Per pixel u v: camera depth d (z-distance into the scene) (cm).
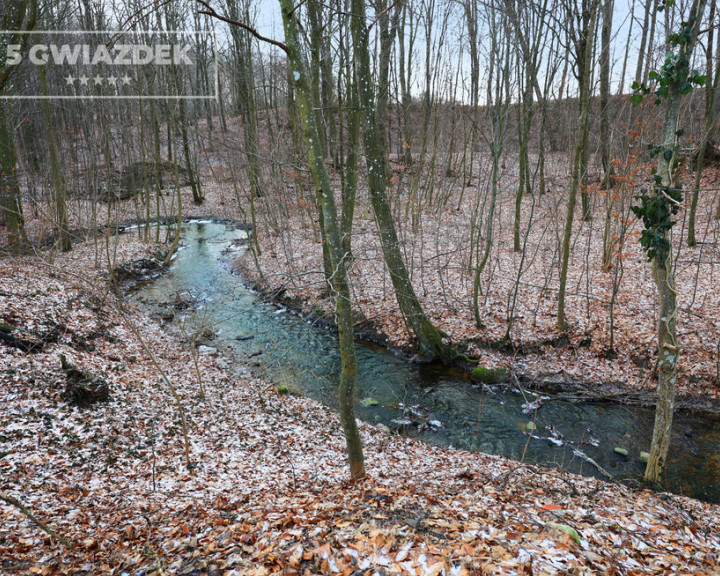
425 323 1305
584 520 504
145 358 1187
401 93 2650
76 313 1261
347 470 733
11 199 1577
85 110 2156
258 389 1104
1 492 570
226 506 564
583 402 1085
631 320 1280
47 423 771
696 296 1338
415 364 1295
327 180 525
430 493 570
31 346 991
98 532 497
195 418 908
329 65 1919
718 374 1052
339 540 415
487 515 485
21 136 2466
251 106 2050
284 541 428
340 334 577
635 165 1512
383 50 1941
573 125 2603
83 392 860
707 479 819
